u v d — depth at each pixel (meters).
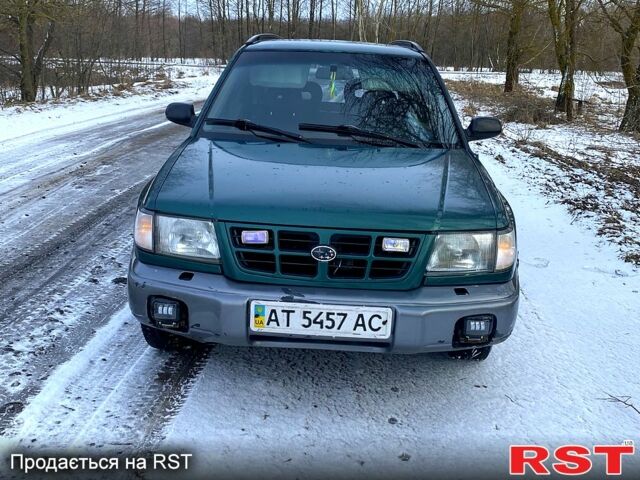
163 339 2.81
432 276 2.37
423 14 47.12
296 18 50.31
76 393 2.54
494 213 2.50
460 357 2.92
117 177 6.91
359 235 2.30
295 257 2.32
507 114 15.73
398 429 2.42
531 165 8.62
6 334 3.02
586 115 16.86
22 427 2.30
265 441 2.30
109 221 5.14
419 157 3.02
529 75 34.88
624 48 12.71
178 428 2.35
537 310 3.61
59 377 2.64
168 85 24.30
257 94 3.47
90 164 7.64
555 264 4.43
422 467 2.21
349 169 2.75
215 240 2.36
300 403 2.56
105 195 6.04
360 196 2.44
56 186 6.37
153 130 11.25
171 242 2.41
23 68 18.61
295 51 3.76
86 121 12.41
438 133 3.36
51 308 3.35
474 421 2.49
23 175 6.86
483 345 2.44
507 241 2.48
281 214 2.31
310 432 2.37
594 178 7.73
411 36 40.97
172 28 69.62
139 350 2.93
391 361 2.94
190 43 69.81
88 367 2.74
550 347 3.14
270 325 2.29
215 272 2.37
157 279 2.38
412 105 3.47
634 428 2.48
